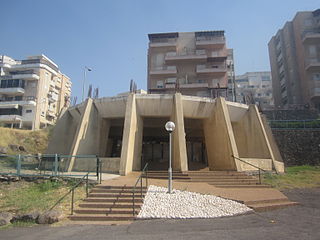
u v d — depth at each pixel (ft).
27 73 152.66
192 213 27.55
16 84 149.07
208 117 72.23
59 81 177.06
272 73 172.96
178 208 28.99
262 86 232.12
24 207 31.04
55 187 39.73
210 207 29.35
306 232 21.27
